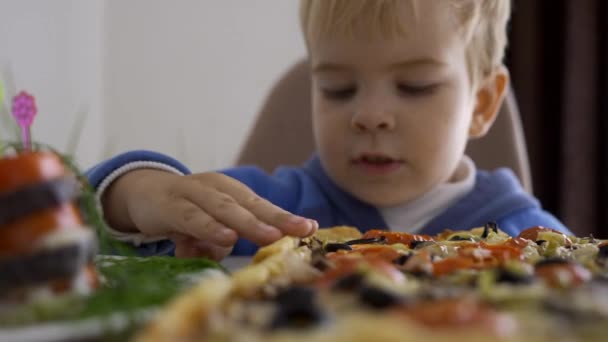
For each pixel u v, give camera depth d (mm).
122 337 232
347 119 654
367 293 245
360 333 207
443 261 367
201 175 512
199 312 235
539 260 376
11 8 809
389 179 664
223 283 267
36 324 235
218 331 225
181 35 1059
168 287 290
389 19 628
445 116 653
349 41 637
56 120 886
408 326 210
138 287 276
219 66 1083
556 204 1069
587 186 1028
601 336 227
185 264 389
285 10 1104
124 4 1017
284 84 881
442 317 212
